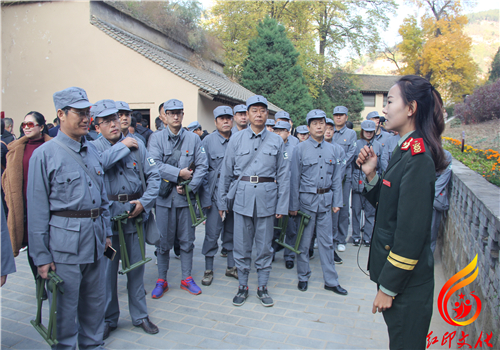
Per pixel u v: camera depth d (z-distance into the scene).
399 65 29.97
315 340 2.92
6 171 3.42
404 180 1.68
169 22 17.39
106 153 2.87
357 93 33.88
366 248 5.53
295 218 4.02
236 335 3.01
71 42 12.73
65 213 2.33
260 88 24.34
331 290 3.93
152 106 12.26
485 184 3.23
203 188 4.13
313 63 30.09
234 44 27.19
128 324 3.21
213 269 4.65
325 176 3.86
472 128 8.23
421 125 1.75
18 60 13.09
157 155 3.81
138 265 2.96
